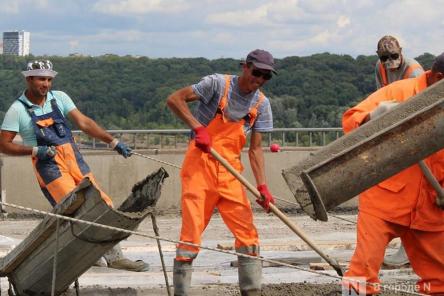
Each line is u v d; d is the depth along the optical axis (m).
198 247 7.89
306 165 7.59
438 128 7.33
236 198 8.61
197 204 8.52
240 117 8.57
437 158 8.05
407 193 8.02
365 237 8.03
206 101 8.53
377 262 8.03
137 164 18.69
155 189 8.02
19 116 10.15
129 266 11.11
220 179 8.55
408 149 7.40
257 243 8.73
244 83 8.52
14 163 18.02
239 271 8.73
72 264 8.13
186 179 8.59
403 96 7.98
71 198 7.68
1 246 13.61
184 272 8.57
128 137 20.00
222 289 10.29
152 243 14.05
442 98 7.34
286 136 21.38
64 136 10.31
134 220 7.84
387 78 11.09
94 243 7.88
